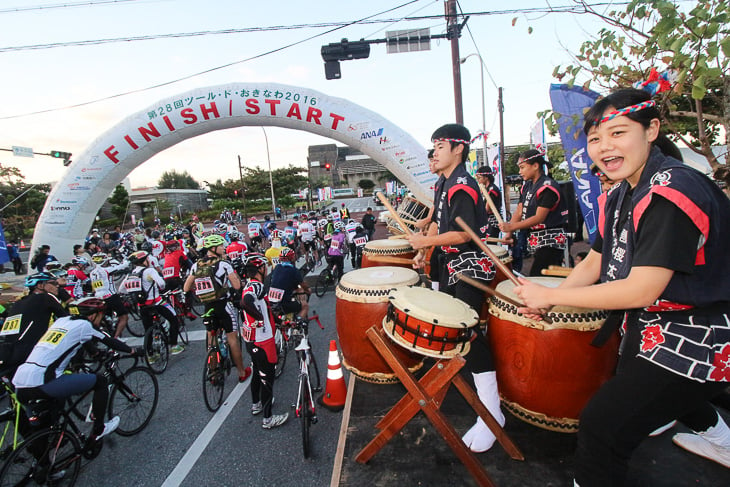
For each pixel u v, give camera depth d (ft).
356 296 9.16
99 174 29.48
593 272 5.68
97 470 10.85
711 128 14.88
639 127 4.20
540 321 6.29
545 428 6.69
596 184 11.85
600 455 4.49
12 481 9.69
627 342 4.74
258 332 12.20
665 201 3.79
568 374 6.27
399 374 6.07
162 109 28.84
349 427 7.48
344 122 29.25
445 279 8.76
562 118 12.00
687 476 5.55
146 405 13.12
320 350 18.03
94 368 16.76
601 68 9.23
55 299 11.82
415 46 30.66
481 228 7.77
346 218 55.47
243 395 14.67
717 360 4.00
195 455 11.25
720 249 3.95
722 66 8.54
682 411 4.26
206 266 14.92
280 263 15.40
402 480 6.05
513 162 82.48
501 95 45.88
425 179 29.50
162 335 17.53
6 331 10.89
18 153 43.73
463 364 5.84
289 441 11.63
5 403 14.73
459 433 7.16
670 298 4.10
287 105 29.01
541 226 11.73
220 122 29.58
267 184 186.09
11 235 104.17
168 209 161.27
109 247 57.57
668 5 7.06
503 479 5.96
